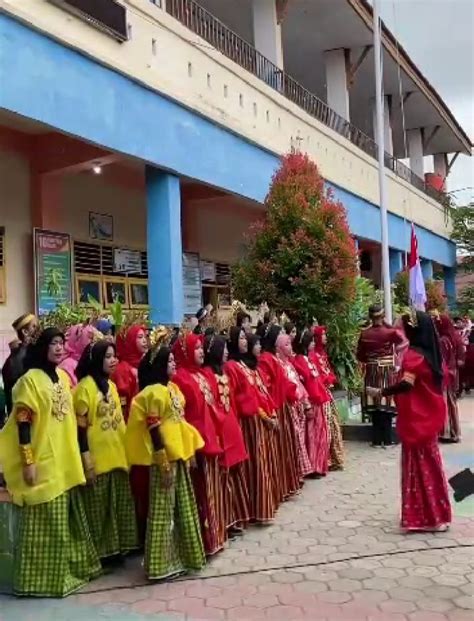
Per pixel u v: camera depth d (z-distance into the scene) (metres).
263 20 15.70
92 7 8.55
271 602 4.30
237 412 5.79
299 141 14.75
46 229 10.01
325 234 9.79
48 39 7.83
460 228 28.75
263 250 10.06
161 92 9.87
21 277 9.69
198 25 11.84
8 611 4.27
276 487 6.28
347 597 4.34
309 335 7.69
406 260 22.83
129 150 9.18
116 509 4.98
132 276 12.09
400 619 4.00
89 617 4.14
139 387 4.90
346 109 19.66
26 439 4.40
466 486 4.12
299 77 22.30
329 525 5.87
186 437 4.83
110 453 4.86
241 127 12.24
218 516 5.23
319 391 7.43
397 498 6.67
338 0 16.67
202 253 14.29
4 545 4.62
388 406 9.09
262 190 13.11
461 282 32.97
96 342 4.95
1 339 9.17
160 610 4.23
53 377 4.59
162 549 4.67
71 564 4.59
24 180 9.81
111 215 11.60
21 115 7.43
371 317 9.36
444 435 9.67
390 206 21.17
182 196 13.27
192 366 5.27
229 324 7.48
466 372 14.99
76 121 8.22
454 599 4.27
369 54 20.03
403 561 4.95
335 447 7.88
